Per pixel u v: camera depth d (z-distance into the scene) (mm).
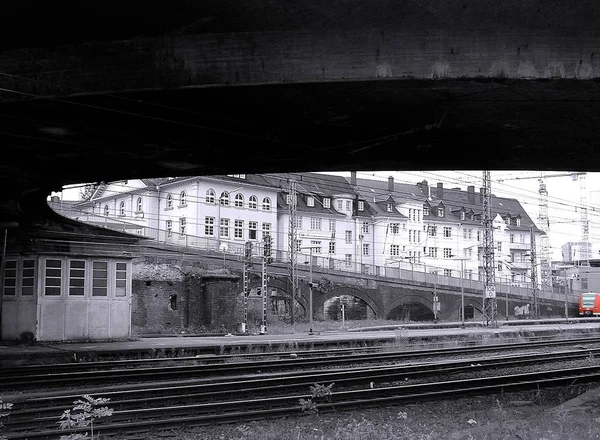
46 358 22781
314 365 22719
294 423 12375
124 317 29531
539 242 114250
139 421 12109
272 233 76375
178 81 12555
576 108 14570
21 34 12312
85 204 84000
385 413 13562
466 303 69562
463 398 15680
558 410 13391
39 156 19125
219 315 45500
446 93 13406
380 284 62562
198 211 68938
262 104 14117
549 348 33469
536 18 11719
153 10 11398
